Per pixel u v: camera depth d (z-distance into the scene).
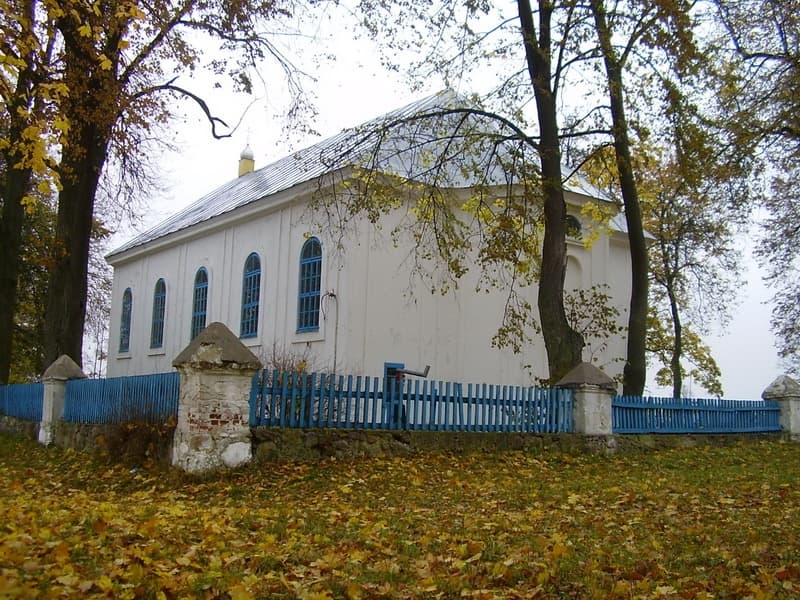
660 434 16.25
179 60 18.25
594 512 8.44
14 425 18.23
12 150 9.22
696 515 8.20
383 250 18.67
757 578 5.72
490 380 19.48
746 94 19.84
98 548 5.98
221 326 10.98
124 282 30.75
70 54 15.74
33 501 8.69
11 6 9.72
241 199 24.91
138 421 12.09
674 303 28.56
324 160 16.88
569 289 21.84
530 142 16.38
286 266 20.45
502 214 16.25
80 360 18.47
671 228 28.06
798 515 8.09
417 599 5.22
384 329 18.36
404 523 7.69
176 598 4.98
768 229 28.02
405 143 20.08
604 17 15.44
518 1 16.34
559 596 5.38
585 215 21.59
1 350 20.36
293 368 16.12
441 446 12.88
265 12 18.39
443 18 16.19
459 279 19.58
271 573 5.59
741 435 18.11
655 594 5.30
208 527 7.10
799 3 18.33
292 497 9.48
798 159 20.91
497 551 6.43
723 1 18.58
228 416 10.69
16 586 4.61
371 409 12.30
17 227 20.83
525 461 12.88
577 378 14.89
